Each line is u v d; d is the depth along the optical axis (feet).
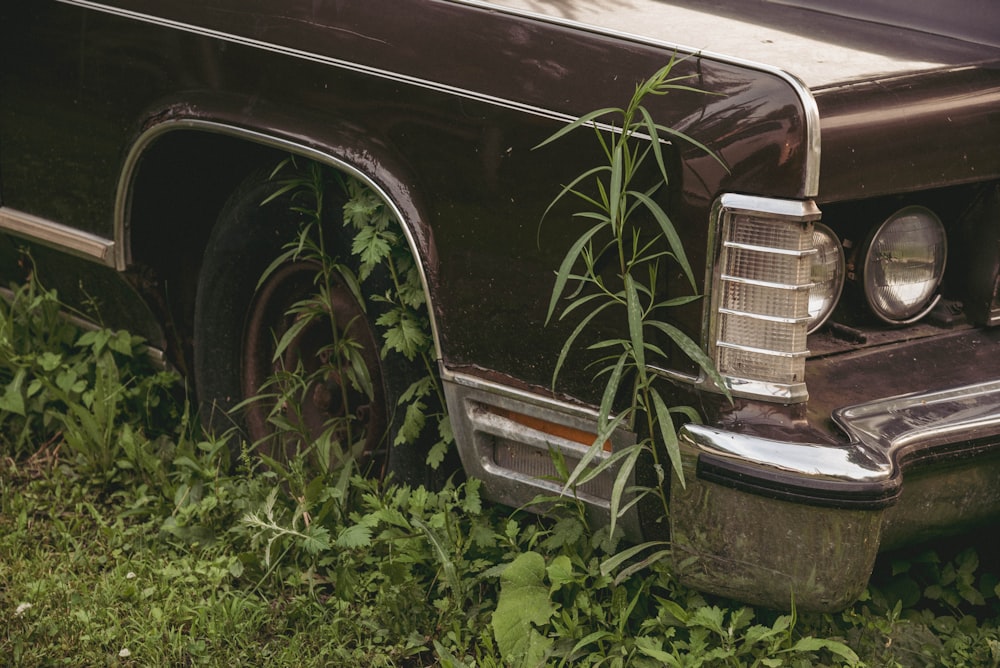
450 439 9.18
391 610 8.83
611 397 7.50
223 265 10.46
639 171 7.56
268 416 10.53
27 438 11.46
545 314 8.13
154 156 10.22
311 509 9.59
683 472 7.50
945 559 9.37
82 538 10.07
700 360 7.38
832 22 9.02
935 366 8.18
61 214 11.03
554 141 7.85
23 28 10.77
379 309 9.35
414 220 8.60
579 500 8.36
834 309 8.13
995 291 8.57
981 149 8.13
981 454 7.78
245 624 8.82
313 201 9.61
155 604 9.11
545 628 8.51
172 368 11.35
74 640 8.71
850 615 8.48
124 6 10.03
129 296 11.14
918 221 8.23
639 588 8.48
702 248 7.36
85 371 11.46
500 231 8.22
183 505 10.17
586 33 7.93
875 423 7.46
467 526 9.24
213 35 9.50
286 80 9.14
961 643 8.46
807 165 7.05
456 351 8.66
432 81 8.38
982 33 9.05
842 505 7.04
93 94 10.37
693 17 8.55
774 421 7.34
